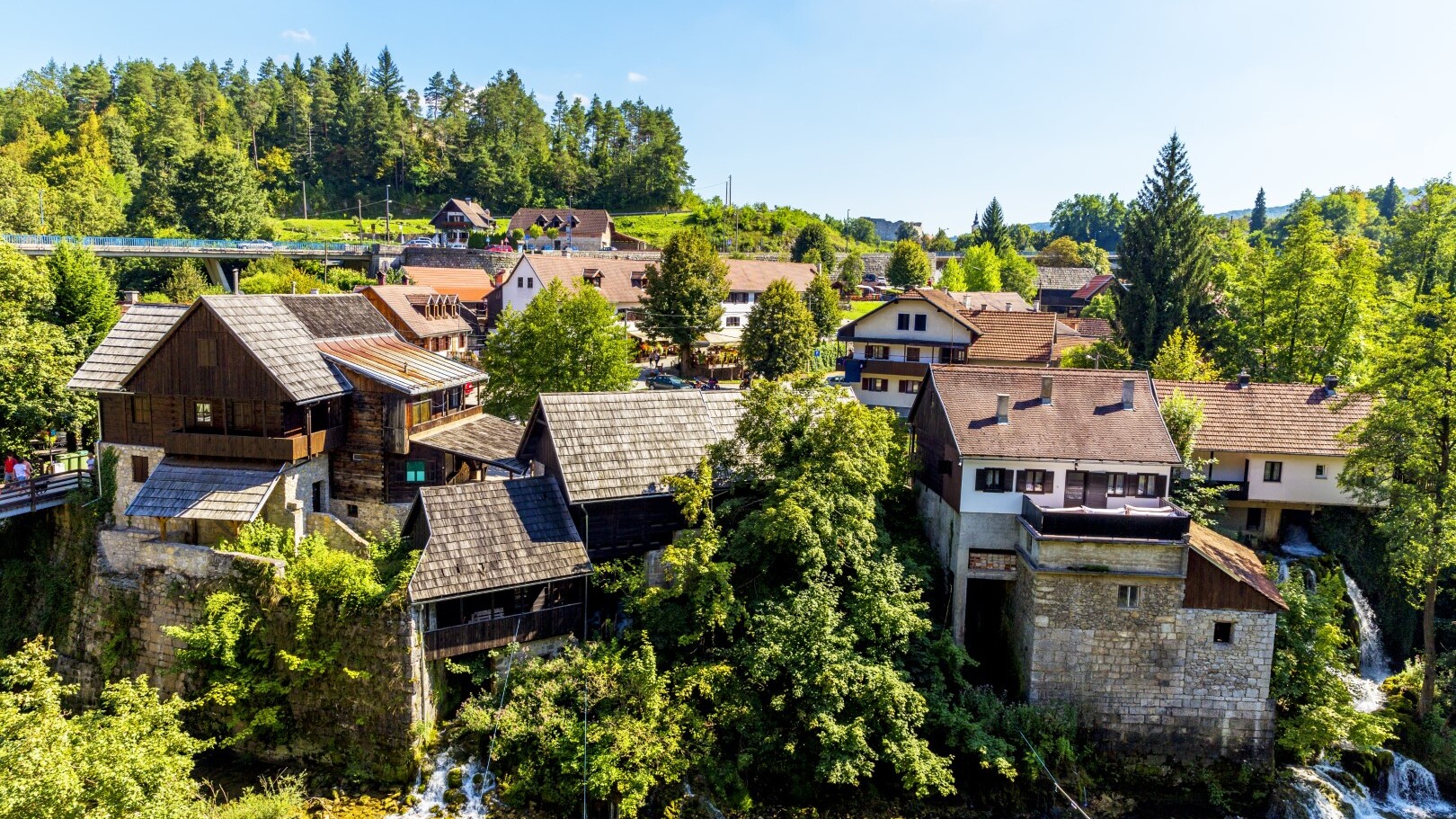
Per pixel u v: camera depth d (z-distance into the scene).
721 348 84.25
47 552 39.78
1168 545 33.12
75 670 36.31
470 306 95.12
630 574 35.59
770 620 32.53
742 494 37.88
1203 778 33.81
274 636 33.06
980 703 33.72
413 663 31.38
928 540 40.97
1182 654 33.72
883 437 38.06
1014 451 35.47
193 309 36.84
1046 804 32.31
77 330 52.69
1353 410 45.16
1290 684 34.34
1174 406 42.06
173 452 37.84
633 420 38.66
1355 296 56.66
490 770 31.27
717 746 32.38
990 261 130.50
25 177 115.94
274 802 29.14
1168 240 66.69
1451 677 35.84
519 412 50.38
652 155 185.88
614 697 31.75
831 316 89.56
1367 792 33.62
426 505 33.06
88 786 19.83
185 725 33.81
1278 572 41.06
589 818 30.00
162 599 34.78
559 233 141.75
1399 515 34.44
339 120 179.25
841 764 30.50
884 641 34.03
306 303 42.88
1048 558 33.56
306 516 37.50
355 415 40.72
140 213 119.94
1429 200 80.88
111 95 175.00
